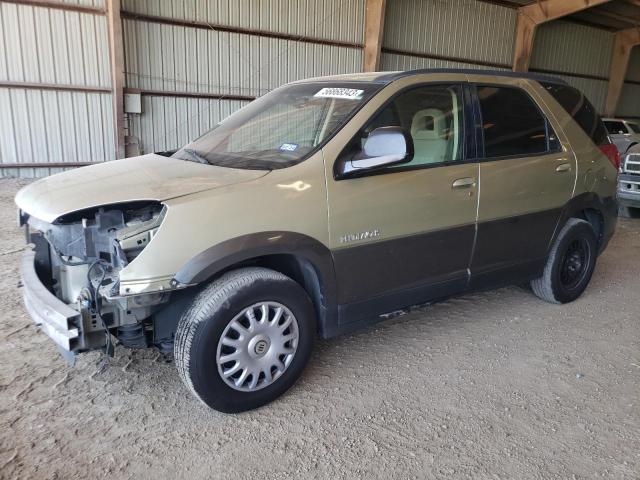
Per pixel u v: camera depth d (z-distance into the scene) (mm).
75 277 2996
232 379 2975
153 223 2734
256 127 3729
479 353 3822
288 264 3305
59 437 2791
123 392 3225
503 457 2723
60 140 11414
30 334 3916
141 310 2855
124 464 2605
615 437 2908
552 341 4039
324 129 3303
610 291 5152
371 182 3250
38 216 2863
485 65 18359
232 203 2838
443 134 3664
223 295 2838
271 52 13648
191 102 12844
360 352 3803
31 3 10547
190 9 12258
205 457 2674
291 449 2752
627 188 8531
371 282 3377
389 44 15812
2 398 3111
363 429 2928
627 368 3662
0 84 10555
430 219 3529
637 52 23625
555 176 4258
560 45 20641
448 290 3811
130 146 12219
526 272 4328
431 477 2568
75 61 11211
